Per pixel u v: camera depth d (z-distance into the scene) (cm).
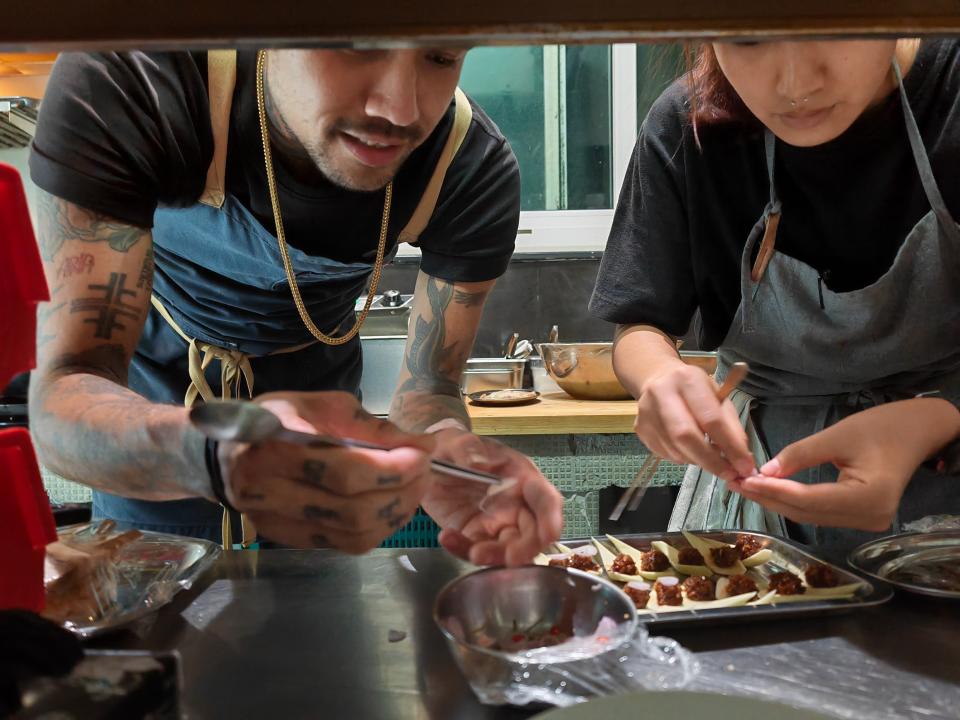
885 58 74
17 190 50
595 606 64
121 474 65
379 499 56
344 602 75
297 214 96
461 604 64
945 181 90
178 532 118
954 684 59
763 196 99
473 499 77
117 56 79
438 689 59
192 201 92
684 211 103
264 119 87
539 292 252
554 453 197
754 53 73
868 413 81
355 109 73
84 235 77
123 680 44
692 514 116
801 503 74
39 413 71
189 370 113
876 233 96
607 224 247
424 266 109
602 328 252
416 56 70
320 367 122
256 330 111
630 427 192
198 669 62
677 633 67
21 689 43
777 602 73
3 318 49
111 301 78
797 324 101
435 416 95
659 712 50
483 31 42
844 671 61
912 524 94
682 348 245
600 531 201
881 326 96
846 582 76
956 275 90
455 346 107
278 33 41
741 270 104
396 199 100
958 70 87
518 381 219
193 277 106
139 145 80
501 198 103
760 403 113
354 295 118
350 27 42
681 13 42
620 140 244
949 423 81
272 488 55
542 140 248
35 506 56
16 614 46
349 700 58
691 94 97
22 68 166
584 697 55
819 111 76
